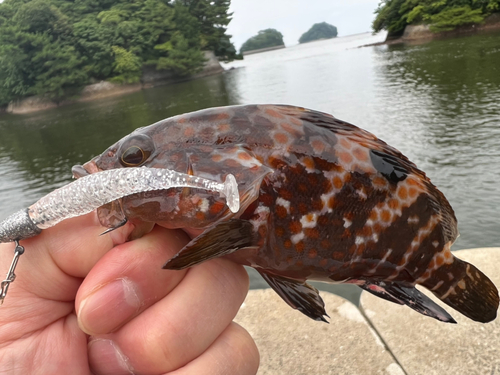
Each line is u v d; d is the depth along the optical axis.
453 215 0.15
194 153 0.13
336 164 0.13
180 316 0.13
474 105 1.29
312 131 0.13
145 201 0.12
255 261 0.13
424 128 1.13
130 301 0.12
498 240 0.56
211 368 0.13
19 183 1.44
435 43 3.43
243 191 0.12
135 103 3.31
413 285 0.15
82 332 0.14
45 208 0.12
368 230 0.14
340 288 0.40
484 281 0.16
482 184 0.73
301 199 0.13
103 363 0.13
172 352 0.13
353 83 2.21
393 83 1.97
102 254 0.13
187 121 0.13
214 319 0.13
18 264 0.13
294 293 0.14
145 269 0.13
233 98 2.61
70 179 1.42
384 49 3.84
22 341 0.13
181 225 0.13
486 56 2.22
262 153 0.13
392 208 0.14
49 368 0.13
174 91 3.78
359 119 1.38
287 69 4.02
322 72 3.05
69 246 0.13
